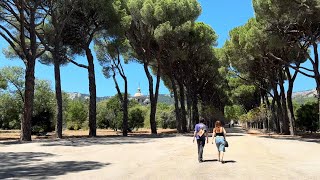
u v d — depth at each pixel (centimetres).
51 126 4619
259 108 6266
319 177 1099
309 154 1858
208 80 5716
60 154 1831
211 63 5172
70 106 7494
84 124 7469
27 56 2833
